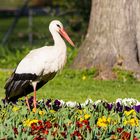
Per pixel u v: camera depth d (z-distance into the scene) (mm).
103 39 17828
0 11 50938
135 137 9742
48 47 12219
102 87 16484
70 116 11125
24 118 10969
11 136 9602
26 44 30422
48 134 9578
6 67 20672
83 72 17688
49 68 12070
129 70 17484
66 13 24766
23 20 45500
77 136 9539
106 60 17703
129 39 17672
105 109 11688
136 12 17688
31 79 11977
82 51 18250
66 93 15641
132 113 11289
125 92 15875
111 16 17734
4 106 11938
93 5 18141
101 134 9898
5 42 30078
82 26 24203
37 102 12602
